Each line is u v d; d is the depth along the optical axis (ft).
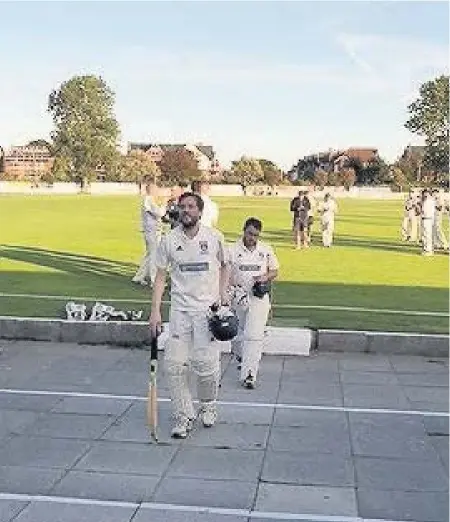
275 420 23.31
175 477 18.70
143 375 28.22
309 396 25.91
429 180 269.03
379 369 29.60
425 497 17.72
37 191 292.20
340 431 22.38
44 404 24.64
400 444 21.33
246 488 18.08
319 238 90.68
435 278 55.57
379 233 99.91
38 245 78.74
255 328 26.84
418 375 28.81
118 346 32.71
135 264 62.44
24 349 32.01
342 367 29.84
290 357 31.27
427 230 72.33
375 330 35.35
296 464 19.67
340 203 212.43
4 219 122.42
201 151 475.31
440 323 37.60
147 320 34.45
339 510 16.92
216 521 16.24
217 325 21.48
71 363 29.86
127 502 17.17
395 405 25.04
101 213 139.44
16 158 418.51
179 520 16.26
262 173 338.13
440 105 244.22
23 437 21.52
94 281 51.88
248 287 26.78
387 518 16.56
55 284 50.24
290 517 16.48
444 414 24.11
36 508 16.79
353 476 18.94
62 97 326.85
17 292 46.37
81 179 319.06
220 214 139.54
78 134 322.55
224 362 30.42
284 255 71.00
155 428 21.56
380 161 357.20
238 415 23.71
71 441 21.21
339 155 435.12
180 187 47.80
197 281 21.59
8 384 26.91
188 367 21.83
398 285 51.62
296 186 302.86
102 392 26.03
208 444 21.11
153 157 438.40
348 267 61.82
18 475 18.71
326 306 42.27
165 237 21.81
